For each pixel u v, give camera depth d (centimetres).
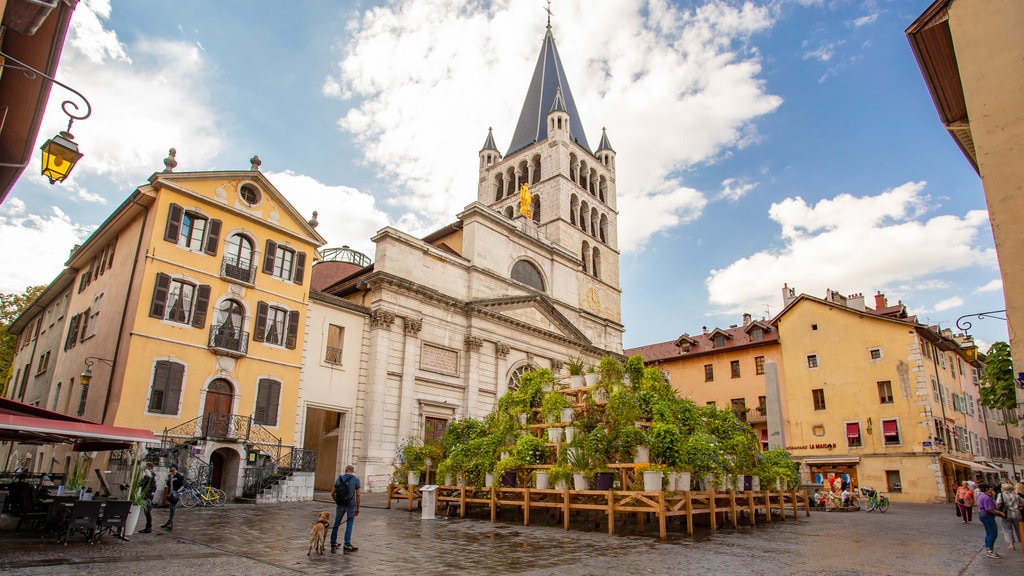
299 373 2847
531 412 1952
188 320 2509
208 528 1503
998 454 5044
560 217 5209
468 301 3753
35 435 1443
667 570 1002
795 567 1041
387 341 3294
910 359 4009
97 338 2655
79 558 1041
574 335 4506
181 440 2320
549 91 6209
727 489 1656
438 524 1652
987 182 995
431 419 3434
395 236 3494
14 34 998
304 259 2994
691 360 5253
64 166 935
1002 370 1561
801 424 4406
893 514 2484
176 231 2542
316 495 2727
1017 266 934
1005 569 1062
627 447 1566
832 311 4447
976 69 1055
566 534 1456
